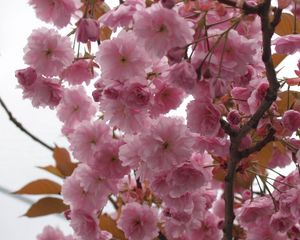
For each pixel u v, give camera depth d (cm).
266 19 94
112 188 112
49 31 108
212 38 98
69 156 128
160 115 106
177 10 98
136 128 103
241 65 98
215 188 129
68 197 114
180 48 96
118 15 102
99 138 110
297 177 112
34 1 109
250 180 119
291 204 109
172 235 113
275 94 98
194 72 96
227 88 100
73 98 114
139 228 113
